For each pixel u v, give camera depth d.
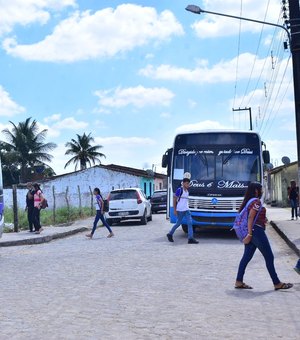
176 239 16.59
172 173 16.72
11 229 20.33
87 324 6.22
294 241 13.99
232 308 7.03
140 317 6.54
